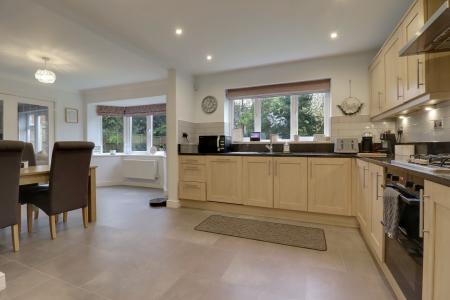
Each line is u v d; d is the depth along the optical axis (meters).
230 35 2.66
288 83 3.66
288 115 3.87
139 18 2.30
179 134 3.79
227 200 3.39
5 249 2.19
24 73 4.09
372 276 1.76
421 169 1.24
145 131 5.81
